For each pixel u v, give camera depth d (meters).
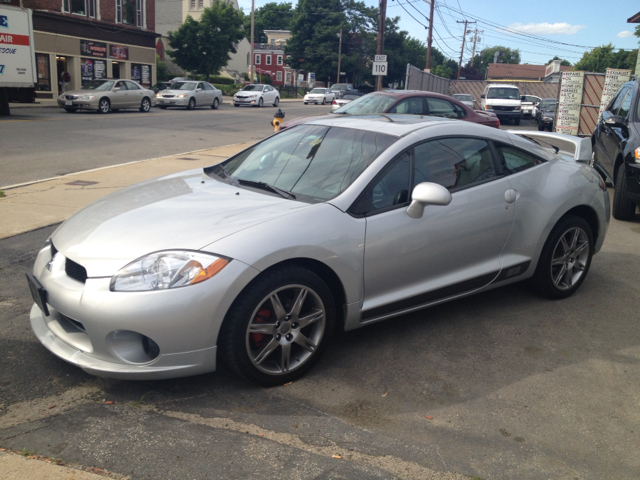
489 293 4.69
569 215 4.42
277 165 3.86
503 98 27.38
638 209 8.16
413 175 3.59
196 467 2.41
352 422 2.82
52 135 14.23
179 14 60.31
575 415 2.96
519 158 4.23
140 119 20.73
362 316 3.41
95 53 31.33
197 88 29.09
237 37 44.44
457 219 3.69
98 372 2.78
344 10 74.94
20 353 3.34
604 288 4.86
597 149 8.80
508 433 2.78
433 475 2.44
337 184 3.44
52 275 2.99
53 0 28.30
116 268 2.79
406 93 10.70
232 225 2.99
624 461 2.60
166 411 2.83
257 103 34.00
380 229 3.34
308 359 3.20
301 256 3.02
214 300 2.76
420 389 3.16
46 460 2.39
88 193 7.56
